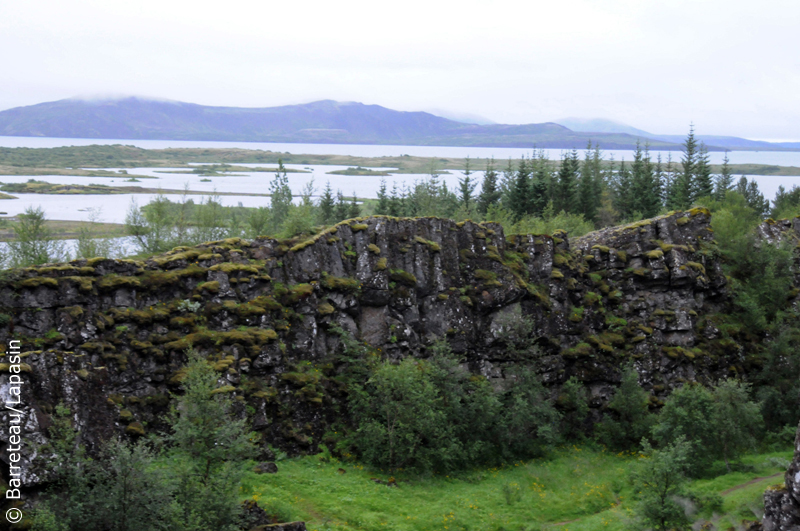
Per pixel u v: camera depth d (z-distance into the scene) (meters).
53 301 33.44
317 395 40.91
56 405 25.05
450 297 50.94
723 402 45.56
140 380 34.78
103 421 26.98
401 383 40.44
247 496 31.42
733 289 60.94
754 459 46.16
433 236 52.50
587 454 48.41
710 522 33.38
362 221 50.25
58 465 23.31
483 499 38.12
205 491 25.56
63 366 26.05
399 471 40.12
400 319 48.22
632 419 50.34
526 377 48.84
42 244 41.91
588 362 54.16
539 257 56.62
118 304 36.00
